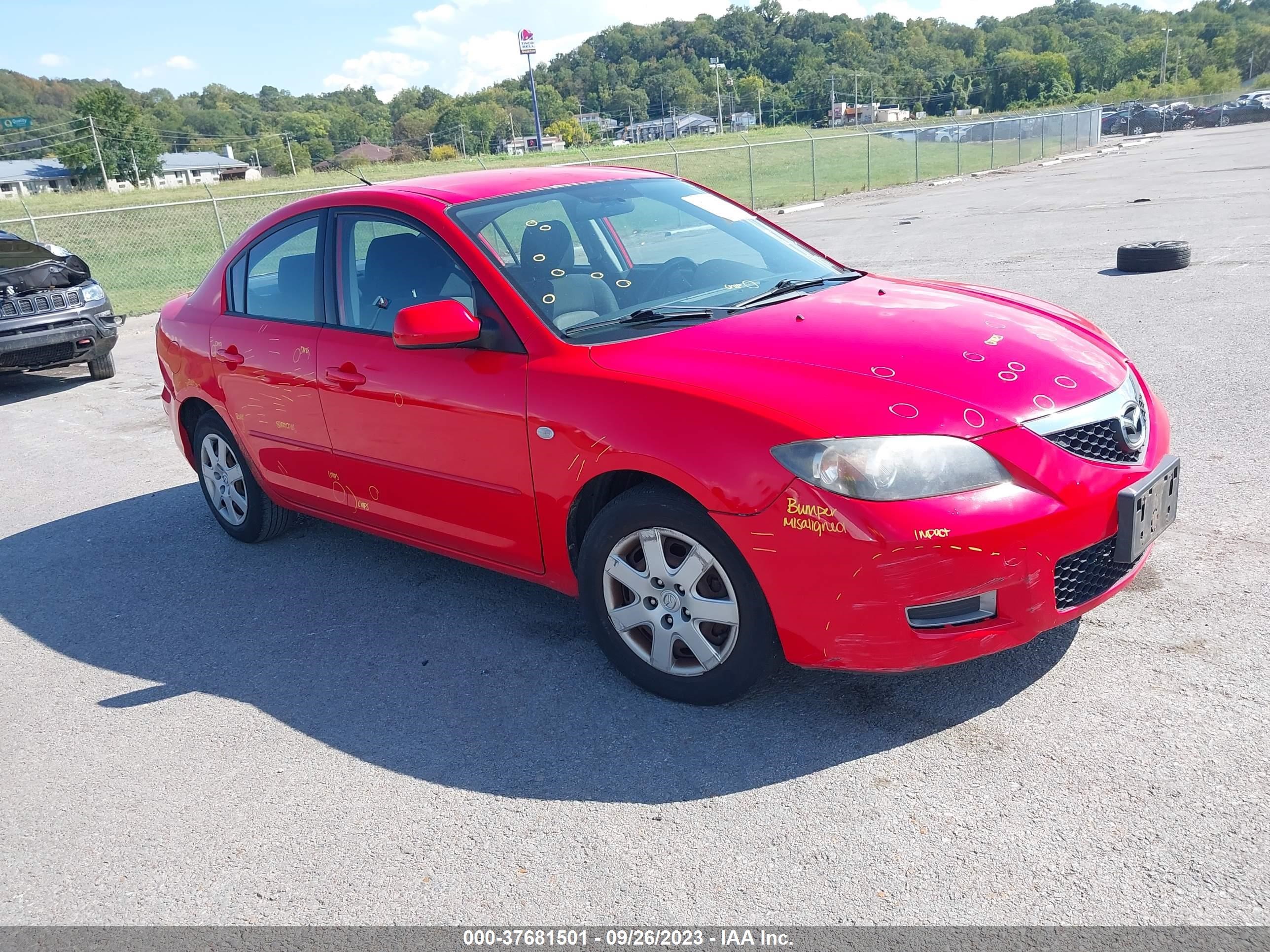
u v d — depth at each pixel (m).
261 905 2.51
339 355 4.04
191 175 134.62
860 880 2.37
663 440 2.95
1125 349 7.03
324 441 4.25
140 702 3.68
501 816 2.77
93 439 7.96
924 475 2.65
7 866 2.79
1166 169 24.88
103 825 2.94
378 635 4.00
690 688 3.16
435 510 3.84
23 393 10.34
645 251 3.99
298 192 20.17
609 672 3.51
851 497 2.65
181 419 5.30
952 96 161.00
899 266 12.10
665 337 3.31
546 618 4.00
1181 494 4.41
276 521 5.09
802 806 2.66
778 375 2.95
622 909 2.36
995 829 2.48
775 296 3.68
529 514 3.43
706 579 3.04
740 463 2.80
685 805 2.73
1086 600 2.90
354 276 4.08
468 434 3.53
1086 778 2.63
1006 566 2.69
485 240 3.66
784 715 3.09
